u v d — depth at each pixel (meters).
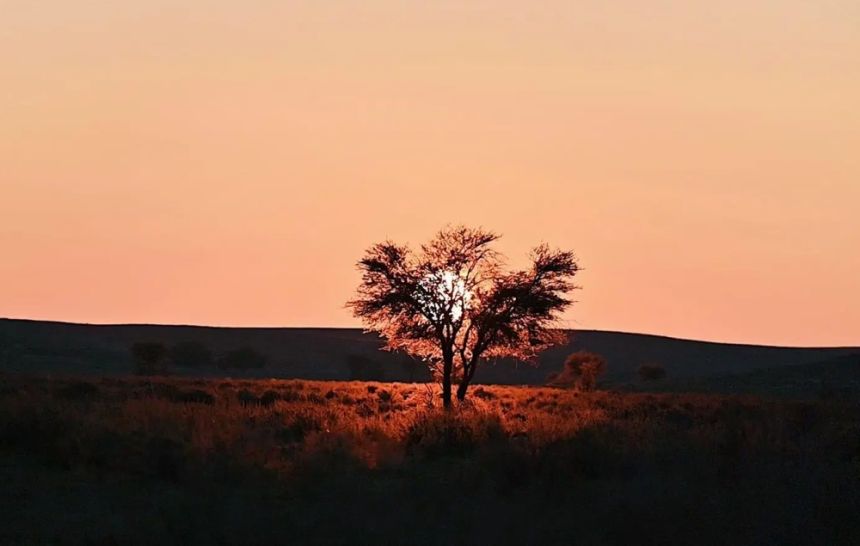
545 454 64.25
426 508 51.47
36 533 49.66
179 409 95.88
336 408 115.38
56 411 82.38
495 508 51.03
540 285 146.50
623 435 74.62
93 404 100.06
